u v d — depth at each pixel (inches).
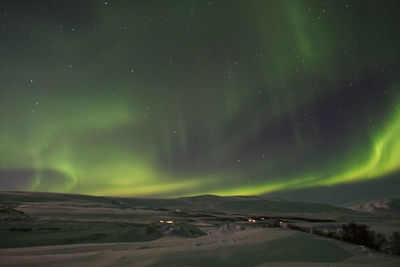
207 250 262.7
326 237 417.1
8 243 528.7
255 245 301.0
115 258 232.5
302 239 357.4
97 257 244.2
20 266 215.9
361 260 249.8
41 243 555.5
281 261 231.8
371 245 347.9
